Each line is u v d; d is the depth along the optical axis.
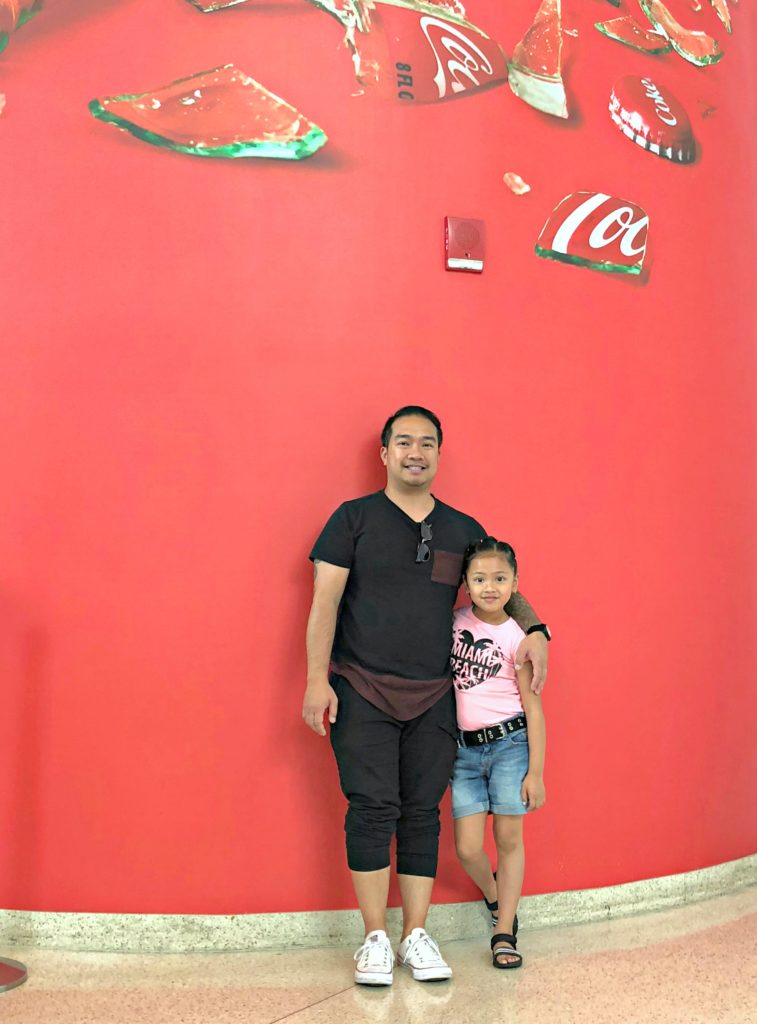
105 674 2.71
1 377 2.75
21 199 2.79
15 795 2.68
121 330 2.78
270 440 2.83
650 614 3.18
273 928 2.73
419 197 3.00
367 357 2.91
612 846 3.05
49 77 2.82
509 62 3.14
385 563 2.67
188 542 2.77
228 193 2.86
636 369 3.23
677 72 3.46
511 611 2.81
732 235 3.52
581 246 3.18
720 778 3.29
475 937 2.88
